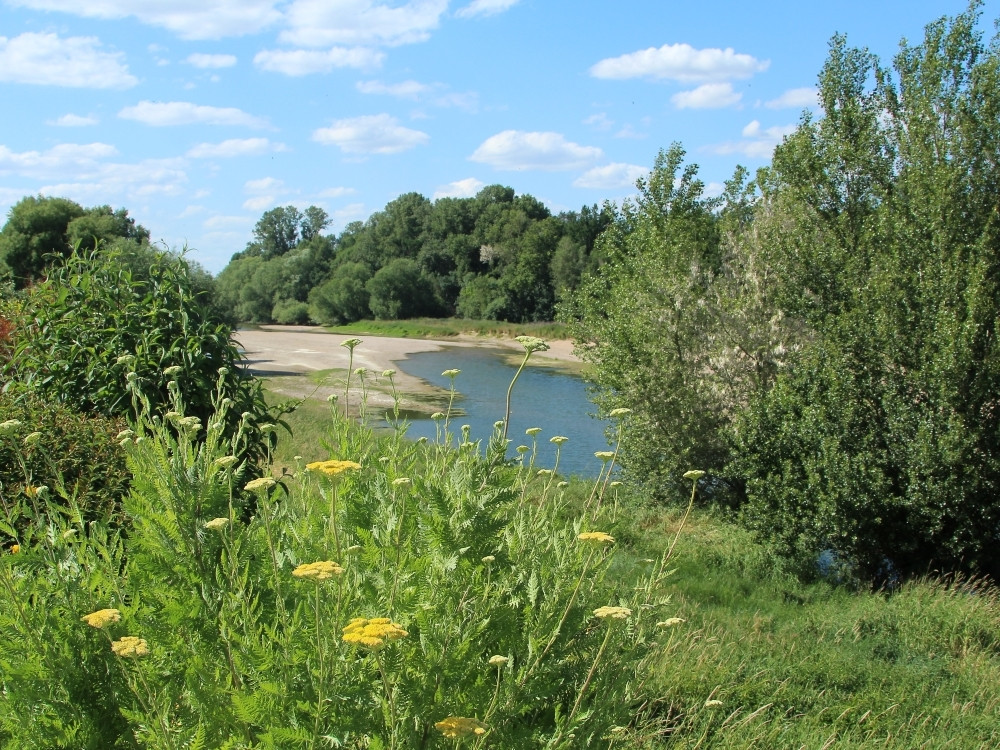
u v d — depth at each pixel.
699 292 13.83
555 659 2.57
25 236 42.19
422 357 45.78
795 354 12.34
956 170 10.38
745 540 11.24
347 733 1.98
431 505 2.49
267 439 4.18
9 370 6.23
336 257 97.75
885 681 6.45
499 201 100.25
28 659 2.24
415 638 2.24
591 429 21.67
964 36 10.84
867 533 10.16
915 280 10.44
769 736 5.01
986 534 9.98
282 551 2.75
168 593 2.35
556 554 3.09
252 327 78.62
